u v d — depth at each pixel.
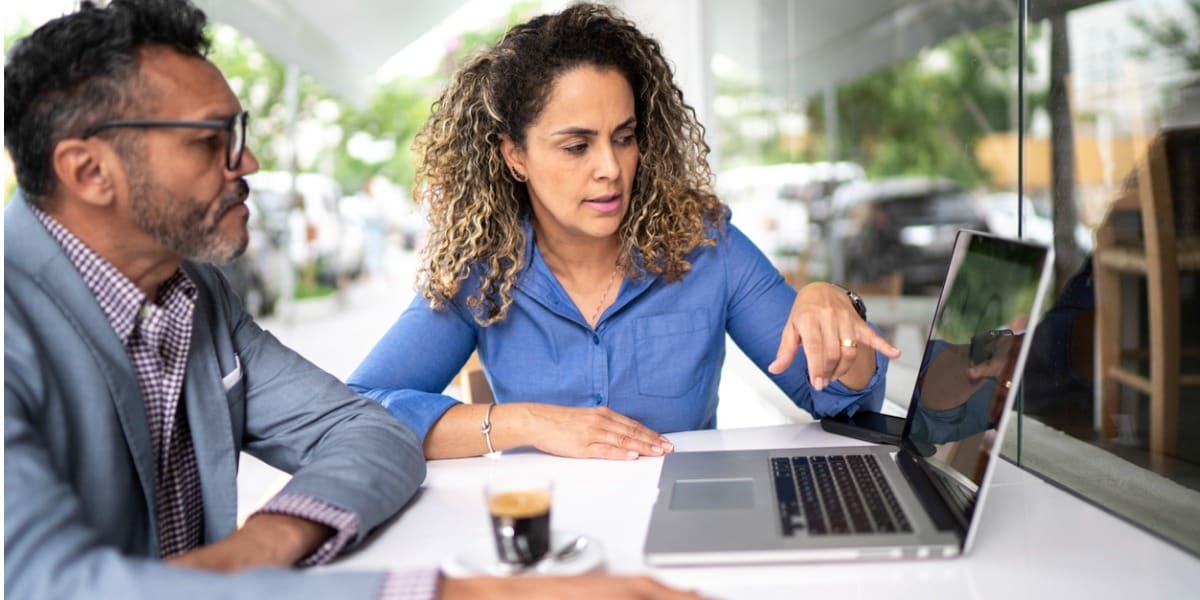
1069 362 1.42
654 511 1.12
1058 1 1.49
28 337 0.97
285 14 5.34
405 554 1.07
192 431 1.19
